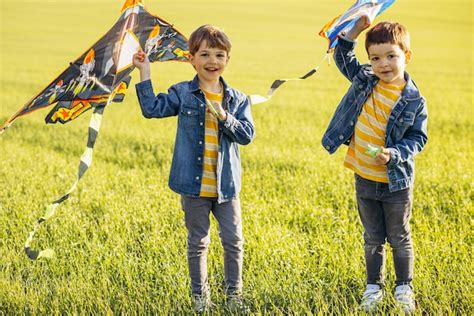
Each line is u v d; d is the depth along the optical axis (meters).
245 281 5.12
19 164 9.84
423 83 22.38
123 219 6.59
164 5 58.50
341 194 7.66
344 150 10.80
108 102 4.21
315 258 5.58
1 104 18.08
